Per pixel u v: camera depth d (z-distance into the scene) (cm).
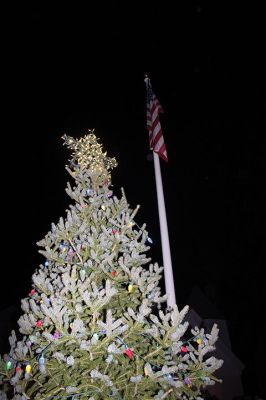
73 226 380
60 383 285
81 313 299
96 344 265
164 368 265
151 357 293
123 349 276
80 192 426
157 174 596
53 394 269
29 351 316
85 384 268
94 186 421
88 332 274
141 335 314
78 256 365
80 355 287
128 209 404
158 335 284
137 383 264
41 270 372
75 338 269
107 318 265
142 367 286
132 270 327
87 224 389
